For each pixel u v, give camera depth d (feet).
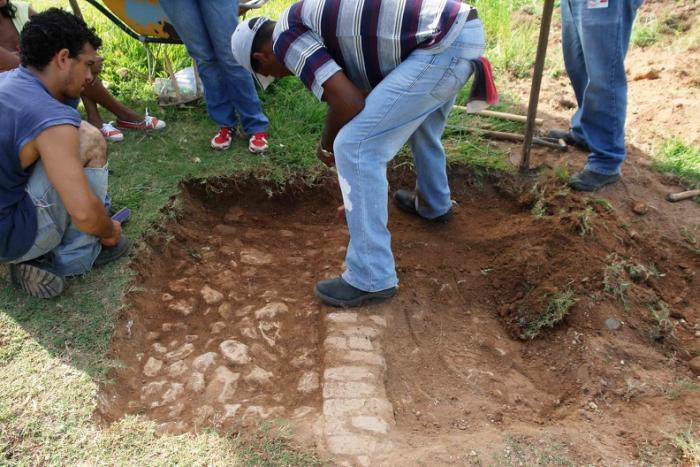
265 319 9.46
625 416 8.01
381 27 7.64
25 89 7.88
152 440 7.23
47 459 6.96
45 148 7.75
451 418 8.10
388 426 7.55
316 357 8.86
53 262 9.20
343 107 7.86
